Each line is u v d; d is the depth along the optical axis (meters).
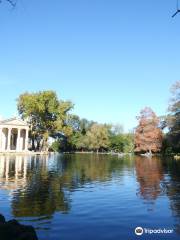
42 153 140.62
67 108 152.12
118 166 66.25
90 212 21.48
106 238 16.25
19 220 19.30
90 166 66.19
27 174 47.34
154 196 27.94
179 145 100.44
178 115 99.00
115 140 173.88
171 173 49.88
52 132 154.62
